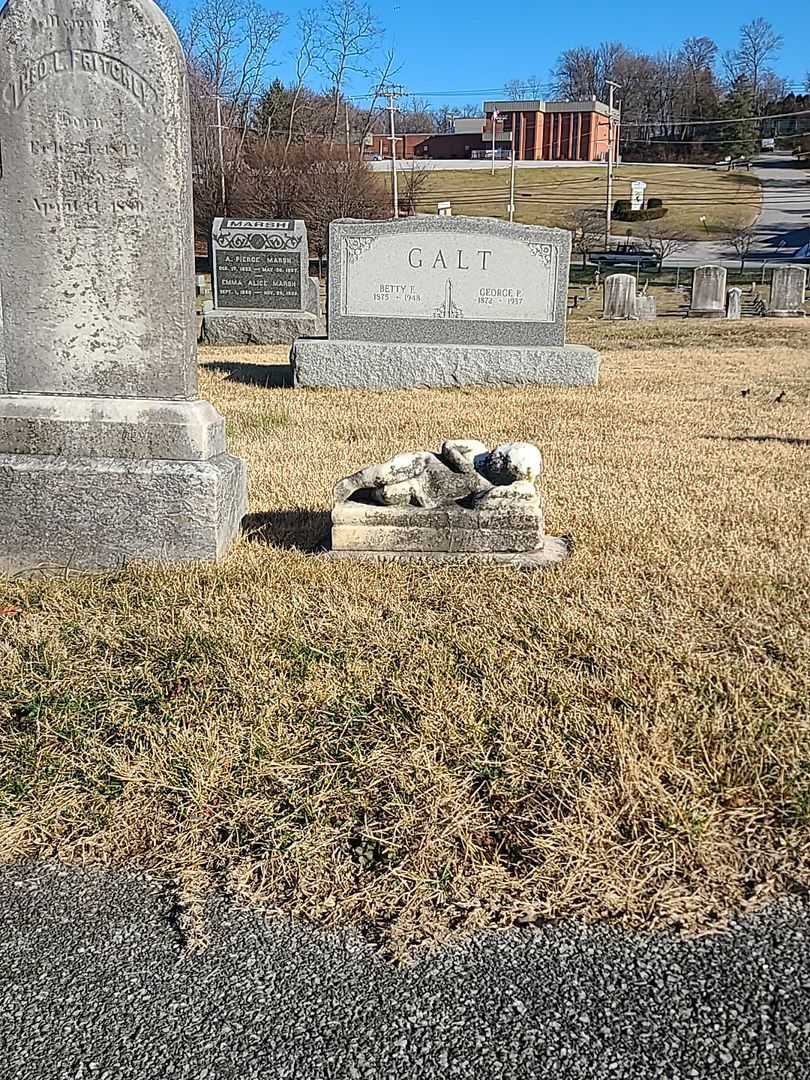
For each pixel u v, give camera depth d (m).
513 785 2.81
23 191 4.48
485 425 8.54
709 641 3.77
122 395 4.69
